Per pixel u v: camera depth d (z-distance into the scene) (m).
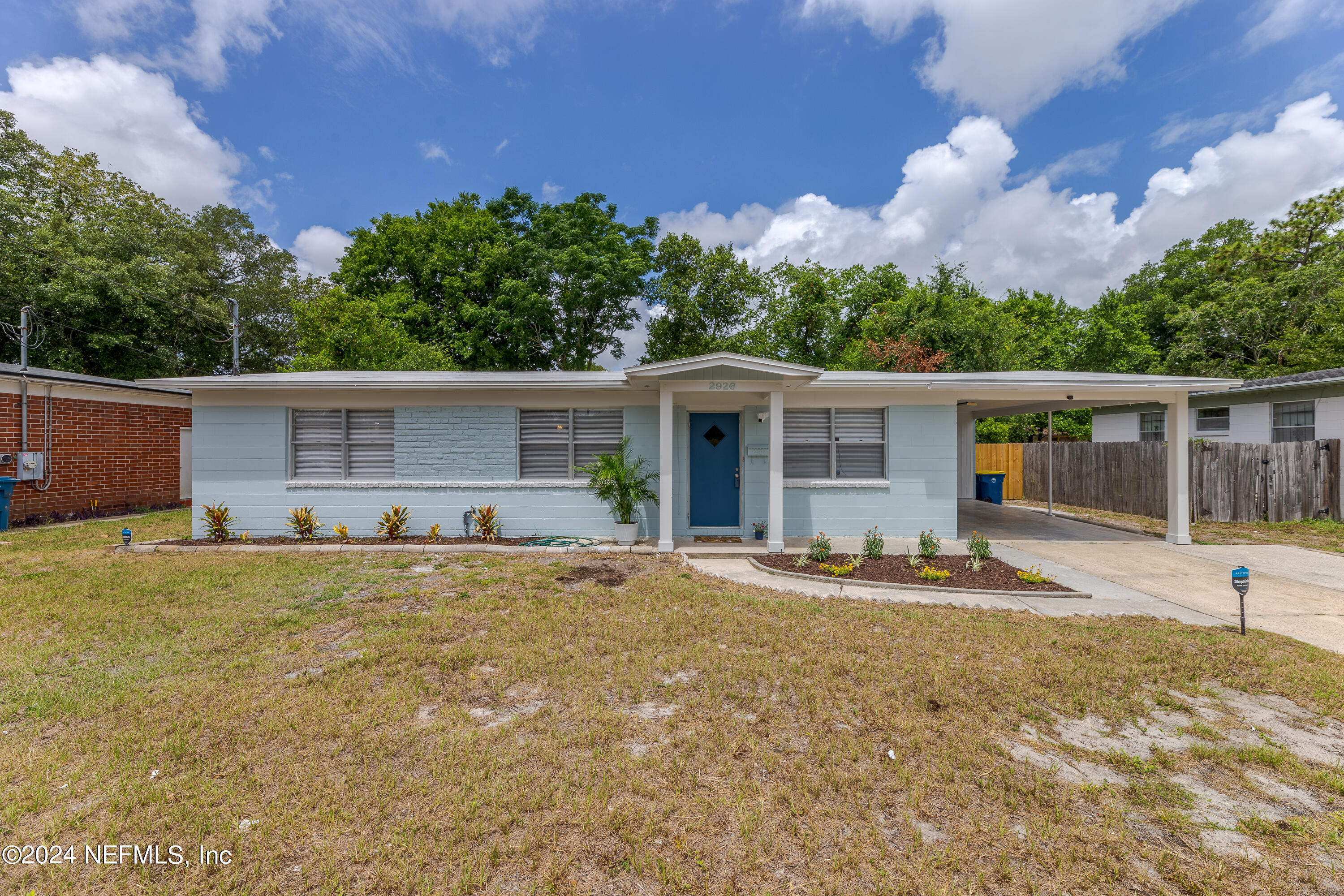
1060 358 28.00
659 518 9.92
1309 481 13.13
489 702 4.19
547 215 26.25
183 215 27.12
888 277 28.17
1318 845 2.74
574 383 10.27
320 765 3.33
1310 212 23.69
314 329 20.84
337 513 10.70
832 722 3.86
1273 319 21.30
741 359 9.19
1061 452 16.80
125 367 20.97
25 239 18.80
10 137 21.14
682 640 5.44
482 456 10.76
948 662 4.88
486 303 26.77
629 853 2.65
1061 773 3.34
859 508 10.90
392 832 2.77
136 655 4.98
